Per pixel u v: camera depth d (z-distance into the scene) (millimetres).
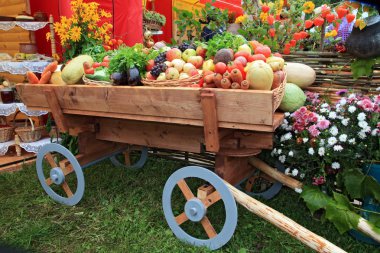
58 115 2785
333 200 2293
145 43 4730
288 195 2982
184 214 2355
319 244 1894
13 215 2850
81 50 3914
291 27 3154
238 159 2564
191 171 2238
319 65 2902
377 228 2053
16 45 5484
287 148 2588
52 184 3369
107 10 4551
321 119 2418
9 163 4109
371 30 2426
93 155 3139
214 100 1956
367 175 2205
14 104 4234
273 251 2268
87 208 2926
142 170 3732
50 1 4824
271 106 1814
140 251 2312
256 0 3387
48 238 2518
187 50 2625
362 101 2293
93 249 2375
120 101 2371
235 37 2650
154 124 2693
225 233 2186
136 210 2820
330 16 2840
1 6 5453
